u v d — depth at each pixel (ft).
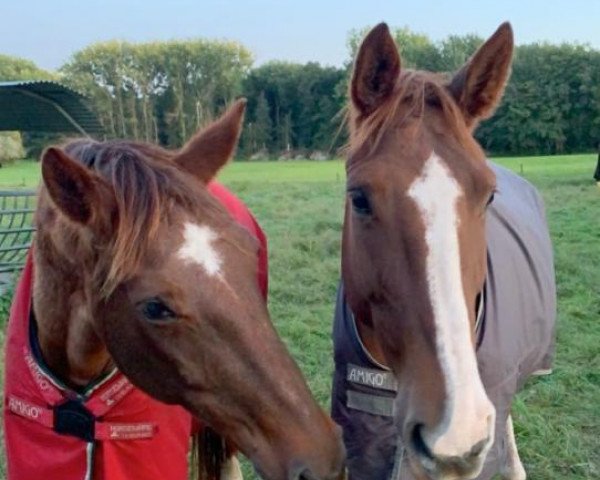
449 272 6.23
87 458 7.32
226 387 6.06
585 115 123.03
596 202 41.86
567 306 20.72
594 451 13.25
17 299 7.79
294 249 27.53
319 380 15.47
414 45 89.10
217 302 5.93
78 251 6.51
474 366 6.18
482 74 7.26
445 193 6.38
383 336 7.02
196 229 6.07
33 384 7.40
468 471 6.17
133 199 6.05
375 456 8.09
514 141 123.44
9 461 7.76
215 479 9.77
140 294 5.98
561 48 123.44
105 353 7.13
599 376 16.10
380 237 6.64
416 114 6.81
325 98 123.65
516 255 8.66
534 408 14.61
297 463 5.98
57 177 6.03
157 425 7.44
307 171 82.84
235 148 7.23
